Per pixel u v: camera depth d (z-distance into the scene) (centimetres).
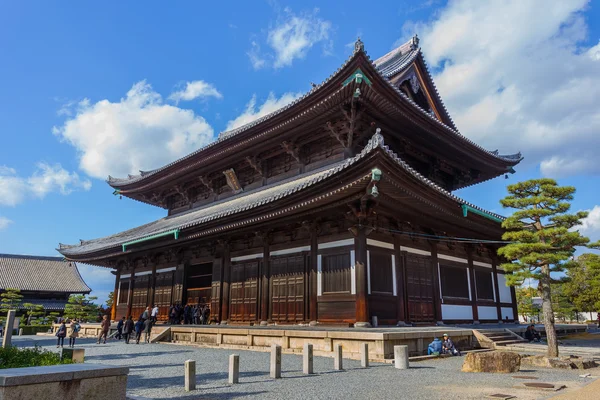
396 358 1691
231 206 3475
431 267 2972
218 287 3322
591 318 7712
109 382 844
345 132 2950
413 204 2500
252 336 2467
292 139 3216
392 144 3231
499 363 1614
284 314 2781
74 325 2905
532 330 2917
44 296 7975
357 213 2403
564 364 1770
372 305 2420
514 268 2083
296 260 2803
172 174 4175
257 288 3008
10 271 7994
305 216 2645
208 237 3325
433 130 3119
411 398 1112
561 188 2028
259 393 1188
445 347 2120
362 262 2389
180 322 3588
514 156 3981
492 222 2998
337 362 1634
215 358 2055
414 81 3591
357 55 2412
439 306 2906
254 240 3161
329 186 2272
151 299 4041
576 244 2036
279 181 3459
